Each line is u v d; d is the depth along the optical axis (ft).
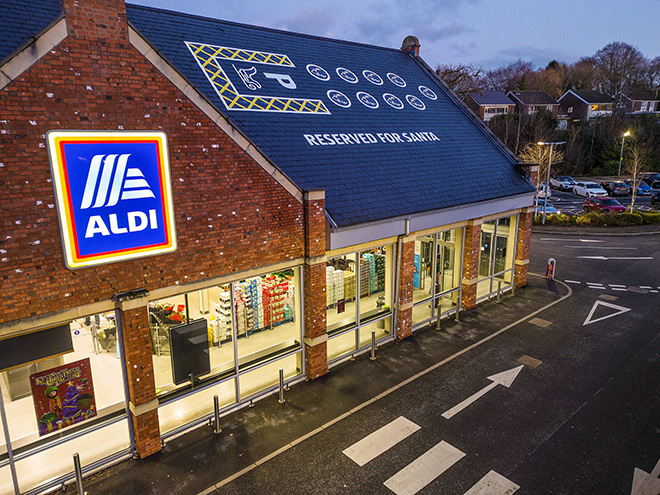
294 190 36.81
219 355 37.55
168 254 30.37
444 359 44.80
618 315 55.57
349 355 44.96
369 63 70.64
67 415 28.53
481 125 71.46
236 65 52.65
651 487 28.35
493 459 30.91
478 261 57.21
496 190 57.72
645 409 36.50
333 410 36.50
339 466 30.22
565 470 29.86
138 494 27.78
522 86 301.02
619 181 171.01
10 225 24.09
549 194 152.05
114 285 28.27
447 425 34.53
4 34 31.17
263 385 39.11
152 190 28.91
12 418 26.58
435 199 49.47
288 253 37.45
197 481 28.89
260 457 31.12
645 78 317.63
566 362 44.06
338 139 50.83
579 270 74.79
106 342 29.60
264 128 46.09
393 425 34.55
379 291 50.67
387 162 51.78
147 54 27.63
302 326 40.34
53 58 24.43
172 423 33.96
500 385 40.06
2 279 24.25
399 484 28.60
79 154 25.75
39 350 26.86
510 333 50.72
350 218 40.40
